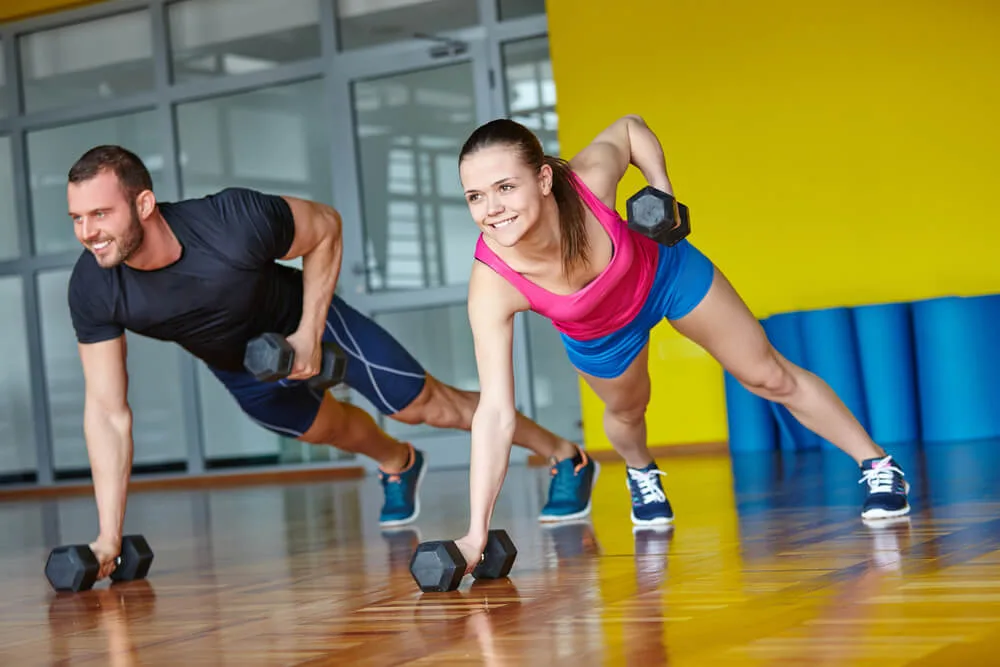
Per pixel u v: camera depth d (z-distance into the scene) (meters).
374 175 8.01
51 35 8.92
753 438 6.34
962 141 6.35
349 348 3.53
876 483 2.88
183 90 8.48
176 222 2.97
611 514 3.75
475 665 1.64
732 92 6.81
